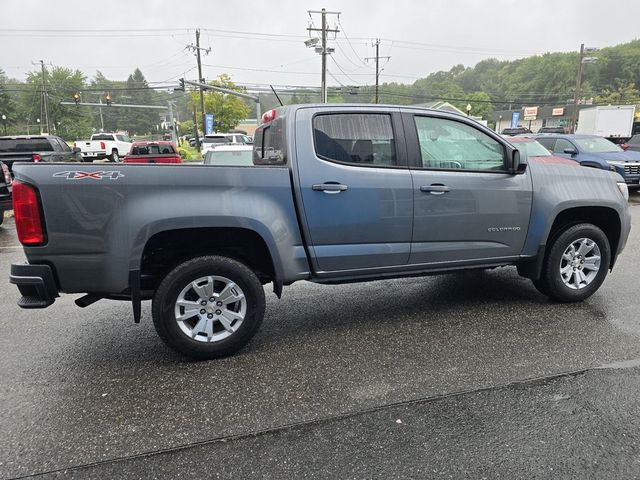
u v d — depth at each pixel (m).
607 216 4.74
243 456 2.46
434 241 4.04
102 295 3.48
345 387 3.13
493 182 4.15
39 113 85.06
